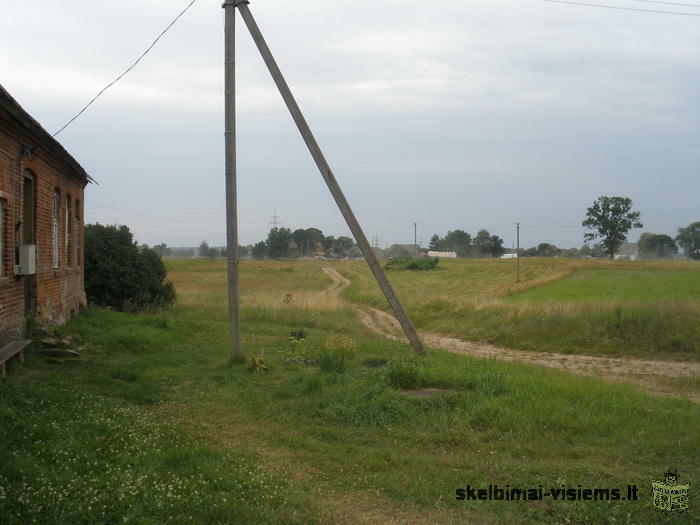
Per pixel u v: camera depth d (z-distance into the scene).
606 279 51.69
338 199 12.91
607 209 105.50
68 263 17.41
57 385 9.02
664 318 18.44
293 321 23.91
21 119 10.84
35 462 5.12
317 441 7.21
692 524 4.98
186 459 5.91
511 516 5.10
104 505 4.34
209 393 9.57
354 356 13.18
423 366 10.92
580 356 17.22
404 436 7.41
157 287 26.34
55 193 15.53
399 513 5.11
